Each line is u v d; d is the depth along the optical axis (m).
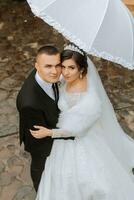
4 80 5.59
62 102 3.16
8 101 5.24
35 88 3.05
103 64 5.92
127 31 3.00
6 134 4.78
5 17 6.84
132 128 4.89
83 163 3.38
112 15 2.92
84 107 3.06
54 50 2.91
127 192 3.56
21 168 4.37
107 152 3.50
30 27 6.62
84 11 2.90
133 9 6.00
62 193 3.45
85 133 3.36
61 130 3.13
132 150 3.98
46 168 3.51
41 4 2.92
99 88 3.38
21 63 5.90
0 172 4.32
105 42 2.90
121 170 3.60
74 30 2.87
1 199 4.03
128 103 5.27
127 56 3.00
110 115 3.56
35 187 3.72
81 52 2.96
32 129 3.14
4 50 6.15
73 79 3.04
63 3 2.90
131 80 5.67
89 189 3.44
